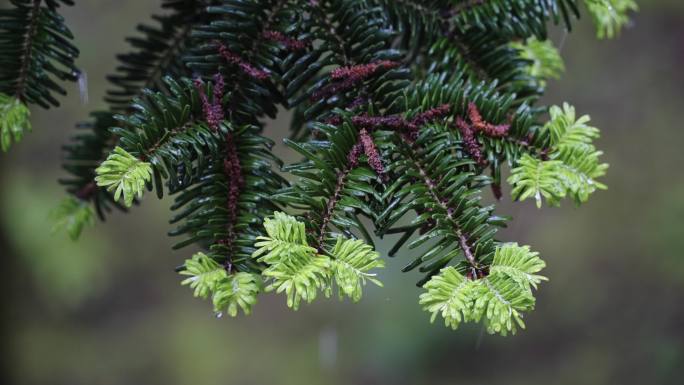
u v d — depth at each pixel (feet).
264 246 3.37
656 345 11.45
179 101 3.49
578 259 12.53
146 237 15.52
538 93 3.70
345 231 3.44
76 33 12.36
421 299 3.37
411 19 3.67
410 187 3.47
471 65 3.71
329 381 13.52
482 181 3.47
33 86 3.65
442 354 13.17
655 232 12.11
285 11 3.59
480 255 3.43
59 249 11.02
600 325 12.14
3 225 10.52
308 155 3.47
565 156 3.53
